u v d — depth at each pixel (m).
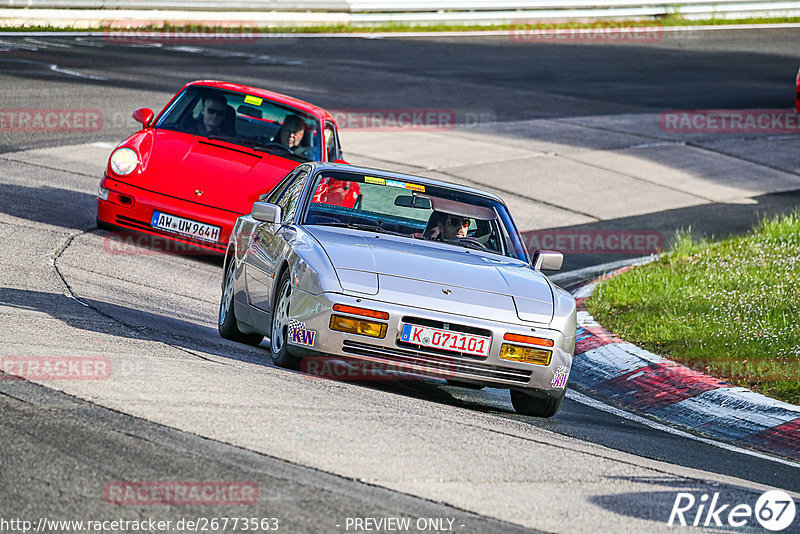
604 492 18.47
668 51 123.25
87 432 17.86
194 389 21.55
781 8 149.38
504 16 134.88
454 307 24.11
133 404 19.80
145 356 24.31
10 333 24.47
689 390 30.50
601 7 139.75
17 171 53.41
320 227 27.55
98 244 40.62
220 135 43.75
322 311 23.81
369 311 23.62
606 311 40.38
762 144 83.06
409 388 27.12
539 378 24.59
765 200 68.44
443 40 123.81
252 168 41.66
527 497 17.42
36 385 20.31
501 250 28.66
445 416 23.05
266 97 45.56
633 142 80.81
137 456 16.98
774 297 39.94
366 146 72.12
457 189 30.34
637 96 97.81
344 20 126.81
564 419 26.48
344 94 88.25
